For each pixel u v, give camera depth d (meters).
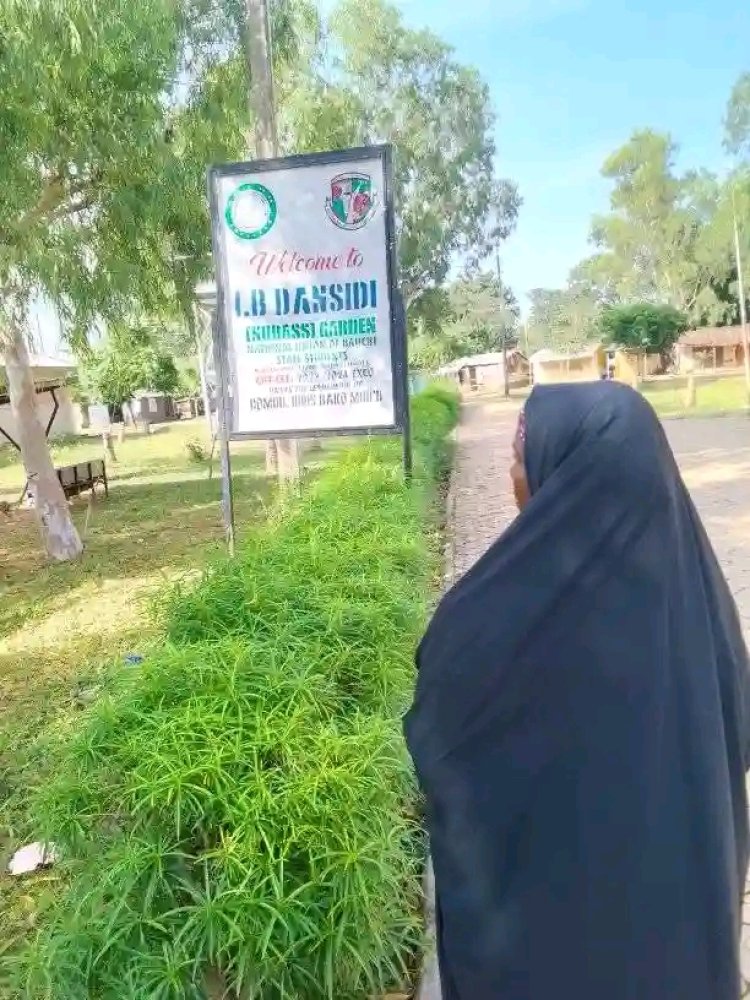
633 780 1.28
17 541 11.16
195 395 43.16
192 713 2.22
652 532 1.30
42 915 2.75
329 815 1.93
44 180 8.46
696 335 52.94
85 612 7.31
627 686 1.28
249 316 5.64
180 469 19.05
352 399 5.60
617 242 59.38
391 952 2.12
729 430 18.09
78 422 37.91
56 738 3.44
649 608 1.29
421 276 33.03
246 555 4.00
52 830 2.10
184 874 1.93
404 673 2.89
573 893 1.31
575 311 73.12
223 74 9.87
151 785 1.93
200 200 9.62
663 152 57.78
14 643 6.57
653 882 1.29
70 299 8.48
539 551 1.31
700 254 54.78
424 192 30.88
